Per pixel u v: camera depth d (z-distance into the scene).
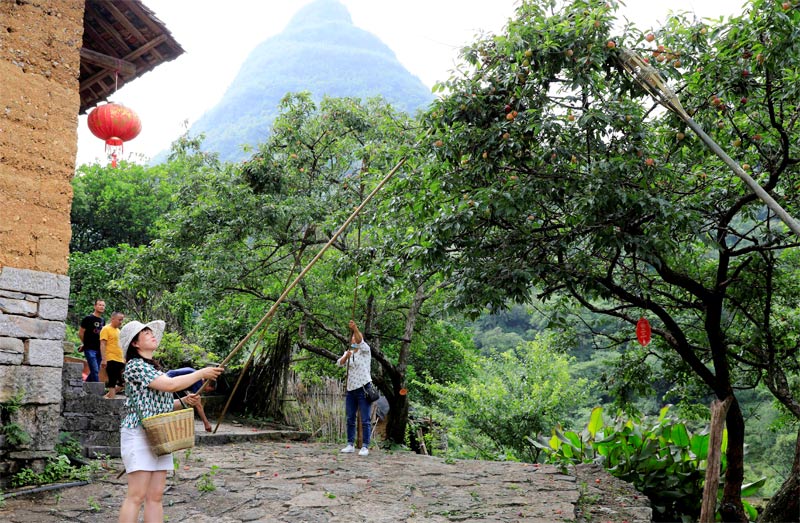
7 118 7.14
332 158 14.08
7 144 7.12
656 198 7.09
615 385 12.10
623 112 7.35
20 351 7.11
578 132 7.62
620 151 7.54
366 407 9.90
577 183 7.46
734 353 10.47
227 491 7.04
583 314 24.39
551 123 7.16
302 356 16.47
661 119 8.26
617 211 7.48
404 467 8.87
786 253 11.20
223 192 12.47
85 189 33.47
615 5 7.08
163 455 4.73
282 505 6.62
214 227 12.91
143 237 33.41
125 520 4.60
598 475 9.02
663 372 12.31
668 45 7.60
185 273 13.19
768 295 9.74
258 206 12.58
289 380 14.79
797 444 8.81
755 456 26.31
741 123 8.35
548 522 6.39
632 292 10.27
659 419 10.20
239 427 12.88
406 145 9.46
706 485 5.76
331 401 14.06
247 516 6.23
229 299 14.43
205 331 17.27
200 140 14.09
